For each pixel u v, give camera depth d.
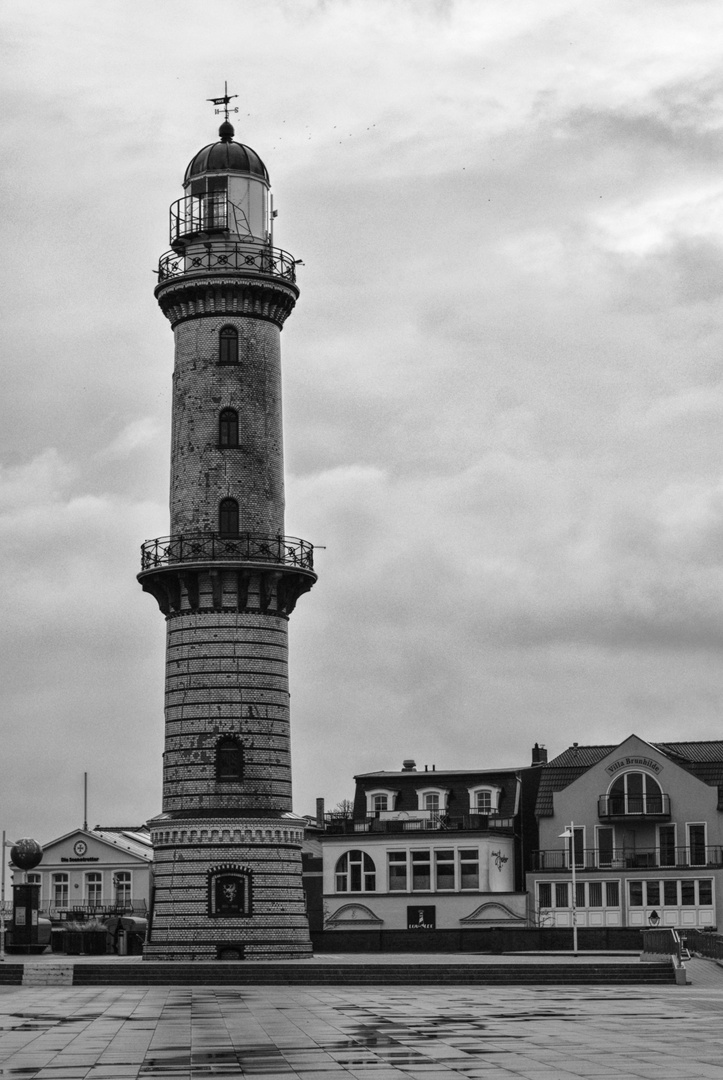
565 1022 54.41
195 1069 42.78
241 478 93.06
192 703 91.62
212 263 94.75
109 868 147.00
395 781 135.50
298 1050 46.88
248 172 96.44
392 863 128.88
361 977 77.00
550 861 127.50
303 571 93.25
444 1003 63.47
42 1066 43.75
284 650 93.81
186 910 90.12
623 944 106.31
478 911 126.06
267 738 91.81
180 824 90.69
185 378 94.56
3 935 98.12
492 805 132.88
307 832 146.75
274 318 95.62
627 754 126.38
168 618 93.62
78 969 79.25
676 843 124.69
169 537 93.25
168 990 74.00
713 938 92.31
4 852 103.44
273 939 90.00
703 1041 48.34
